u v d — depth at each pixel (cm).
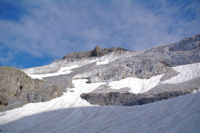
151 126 1062
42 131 1445
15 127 1586
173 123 990
